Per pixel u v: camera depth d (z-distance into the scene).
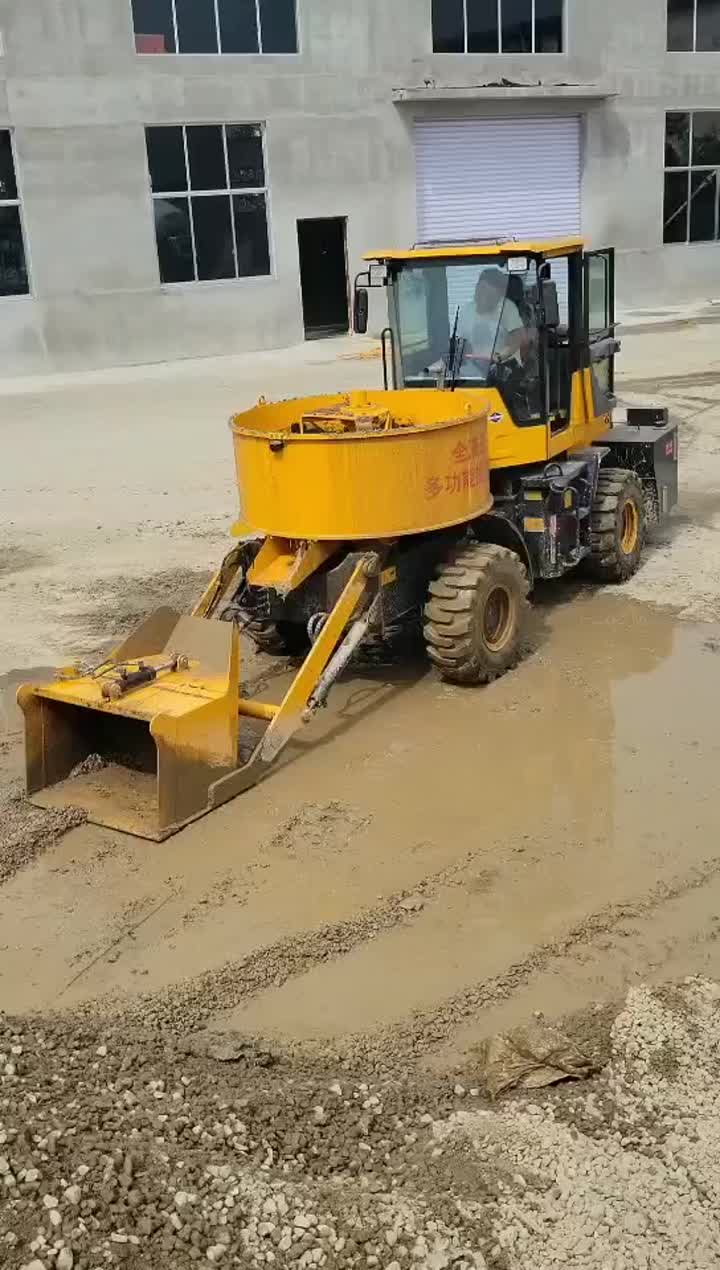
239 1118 3.79
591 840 5.59
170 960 4.84
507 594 7.48
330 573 6.71
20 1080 3.90
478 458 7.03
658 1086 3.99
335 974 4.72
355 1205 3.47
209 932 5.02
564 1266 3.29
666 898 5.12
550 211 26.55
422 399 7.93
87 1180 3.45
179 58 21.72
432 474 6.68
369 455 6.50
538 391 7.82
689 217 28.31
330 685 6.48
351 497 6.56
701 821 5.72
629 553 9.38
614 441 9.70
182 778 5.83
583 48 25.66
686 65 26.91
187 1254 3.28
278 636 7.93
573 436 8.55
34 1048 4.16
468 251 7.62
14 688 7.78
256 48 22.48
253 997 4.60
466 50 24.69
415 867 5.44
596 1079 4.06
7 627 8.98
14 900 5.31
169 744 5.71
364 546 6.87
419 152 24.72
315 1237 3.35
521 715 7.01
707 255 28.47
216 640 6.31
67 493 13.07
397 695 7.42
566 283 8.22
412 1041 4.31
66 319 21.88
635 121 26.75
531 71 25.28
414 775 6.32
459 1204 3.49
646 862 5.39
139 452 14.86
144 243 22.23
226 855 5.61
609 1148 3.70
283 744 6.29
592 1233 3.38
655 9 26.20
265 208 23.30
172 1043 4.26
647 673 7.53
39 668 8.11
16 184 21.14
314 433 7.02
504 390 7.78
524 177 26.00
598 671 7.59
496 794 6.07
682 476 12.60
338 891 5.27
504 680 7.54
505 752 6.54
